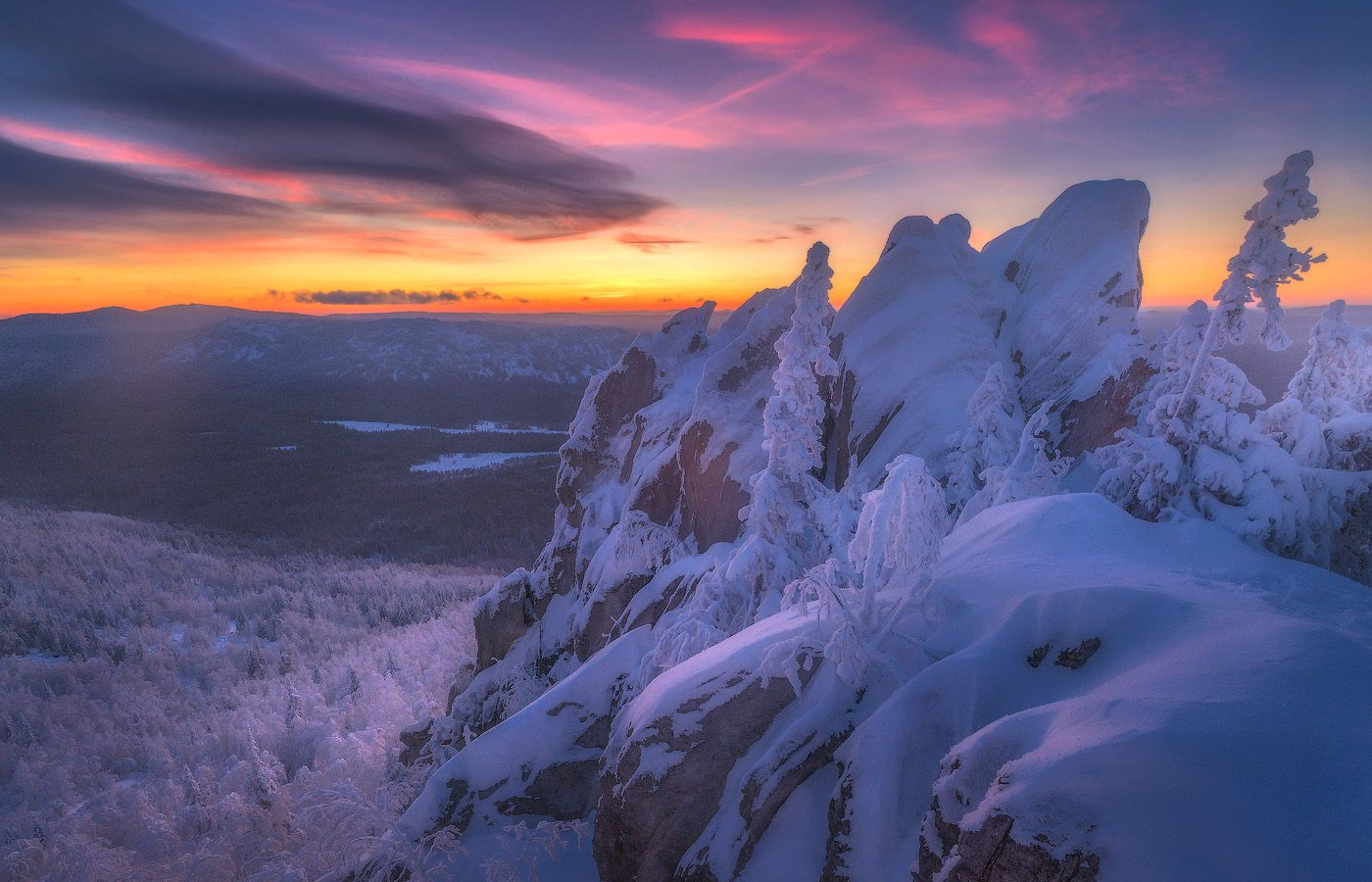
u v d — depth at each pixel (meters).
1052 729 6.88
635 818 10.55
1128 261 24.00
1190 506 13.88
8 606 99.38
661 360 34.81
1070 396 21.64
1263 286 13.07
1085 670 8.49
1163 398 14.59
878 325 25.20
